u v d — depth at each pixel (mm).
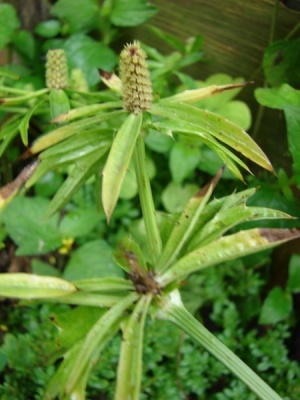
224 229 70
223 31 125
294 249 128
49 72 92
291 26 112
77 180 76
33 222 123
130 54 70
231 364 66
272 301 119
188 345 113
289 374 112
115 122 80
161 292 67
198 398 113
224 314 119
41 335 112
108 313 65
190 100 77
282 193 114
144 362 111
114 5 123
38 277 64
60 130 72
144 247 126
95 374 108
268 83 121
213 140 70
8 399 108
